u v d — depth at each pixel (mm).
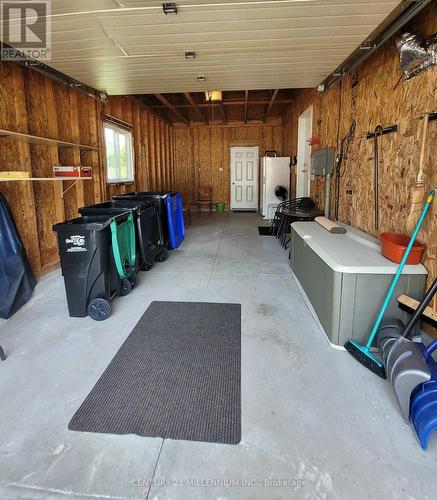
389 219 2822
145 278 3865
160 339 2463
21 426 1630
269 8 2240
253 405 1763
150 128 7707
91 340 2455
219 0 2127
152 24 2441
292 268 3961
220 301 3176
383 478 1348
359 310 2242
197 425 1627
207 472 1375
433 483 1327
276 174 8125
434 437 1561
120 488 1312
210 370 2076
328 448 1491
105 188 5074
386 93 2873
